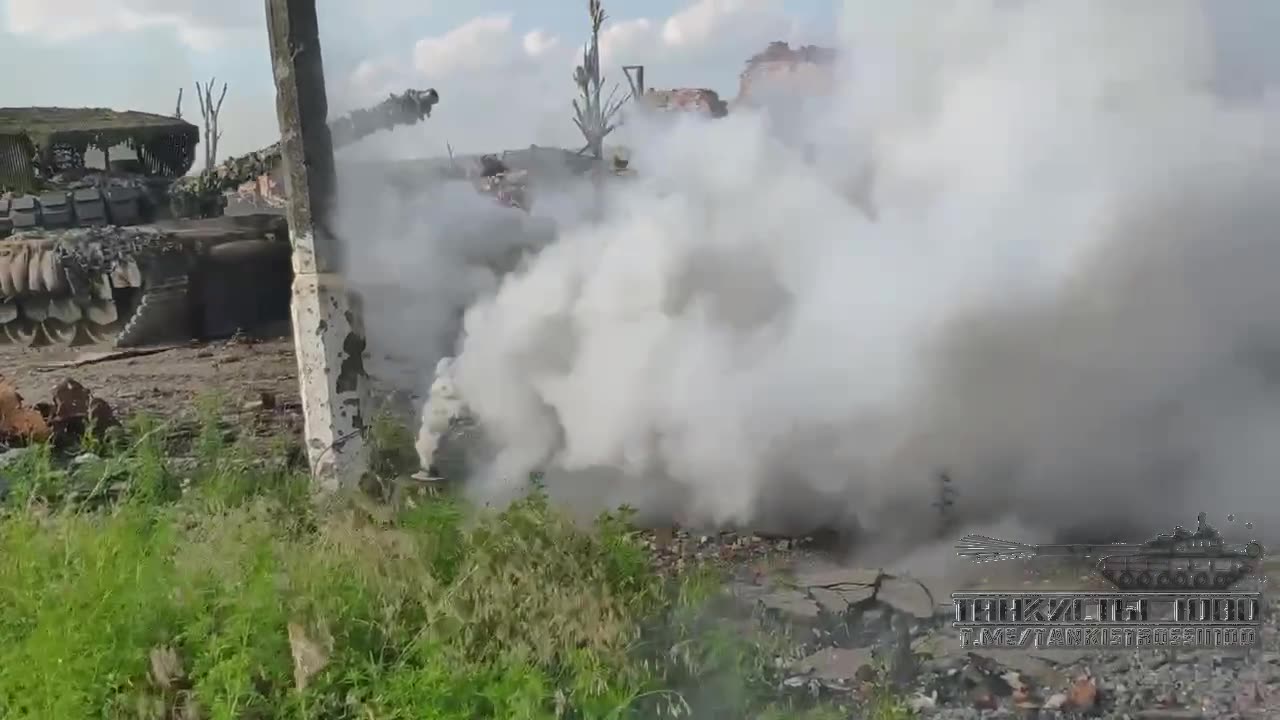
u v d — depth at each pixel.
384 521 5.18
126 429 8.16
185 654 4.18
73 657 3.99
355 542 4.75
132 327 14.29
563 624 4.16
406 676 3.91
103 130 17.14
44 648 3.97
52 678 3.83
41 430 7.86
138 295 14.55
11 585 4.62
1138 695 3.97
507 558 4.62
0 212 15.52
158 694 3.97
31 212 15.56
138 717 3.85
